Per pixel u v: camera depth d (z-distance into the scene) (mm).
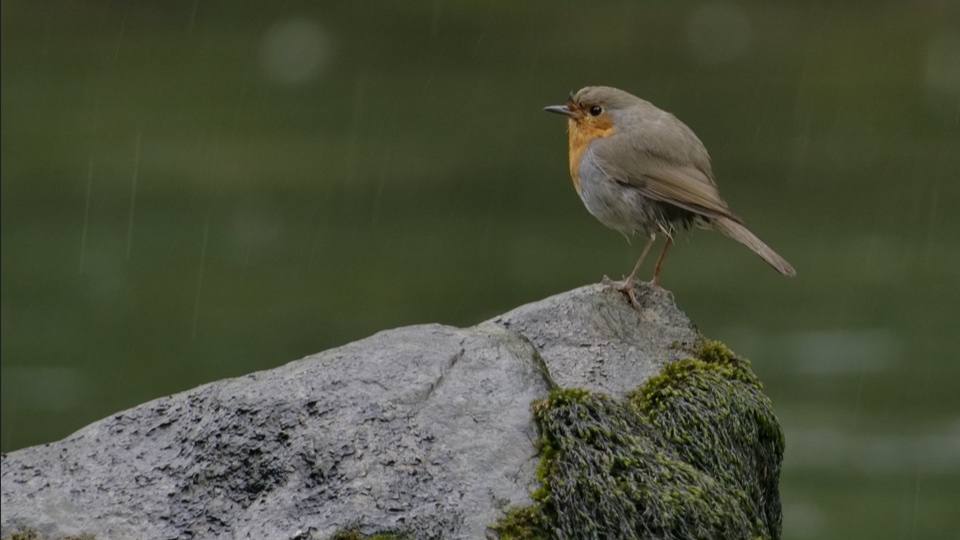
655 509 6242
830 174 22203
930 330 16672
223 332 17031
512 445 6395
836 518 12625
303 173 22656
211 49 29266
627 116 9430
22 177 22281
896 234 19922
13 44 29641
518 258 19234
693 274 18938
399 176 22312
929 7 30781
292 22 30953
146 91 27141
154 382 15734
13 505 6672
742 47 28734
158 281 18703
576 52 28672
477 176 22781
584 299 7969
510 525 6094
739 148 23391
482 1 31969
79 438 7000
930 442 14109
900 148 23094
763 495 7281
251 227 20500
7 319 17375
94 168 22922
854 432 14258
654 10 30984
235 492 6465
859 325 16906
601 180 9289
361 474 6266
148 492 6621
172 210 21016
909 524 12586
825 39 29203
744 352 16094
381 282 18359
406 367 6738
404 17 31141
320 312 17484
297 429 6496
